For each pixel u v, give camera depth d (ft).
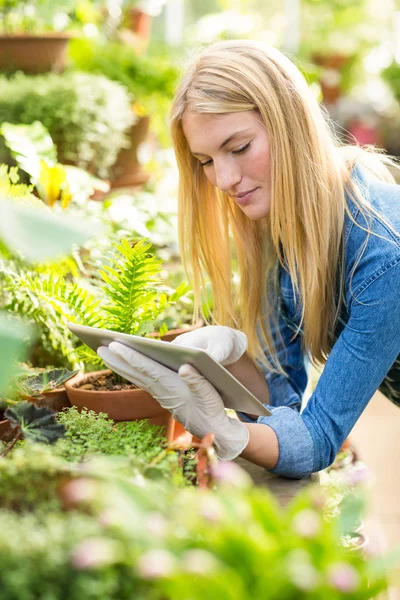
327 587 2.42
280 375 6.26
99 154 10.13
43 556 2.52
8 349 2.78
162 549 2.57
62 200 7.49
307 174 5.13
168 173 12.67
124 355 4.39
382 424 11.52
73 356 6.18
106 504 2.80
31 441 3.77
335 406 5.04
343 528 2.87
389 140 26.91
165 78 12.58
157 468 3.43
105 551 2.45
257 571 2.48
